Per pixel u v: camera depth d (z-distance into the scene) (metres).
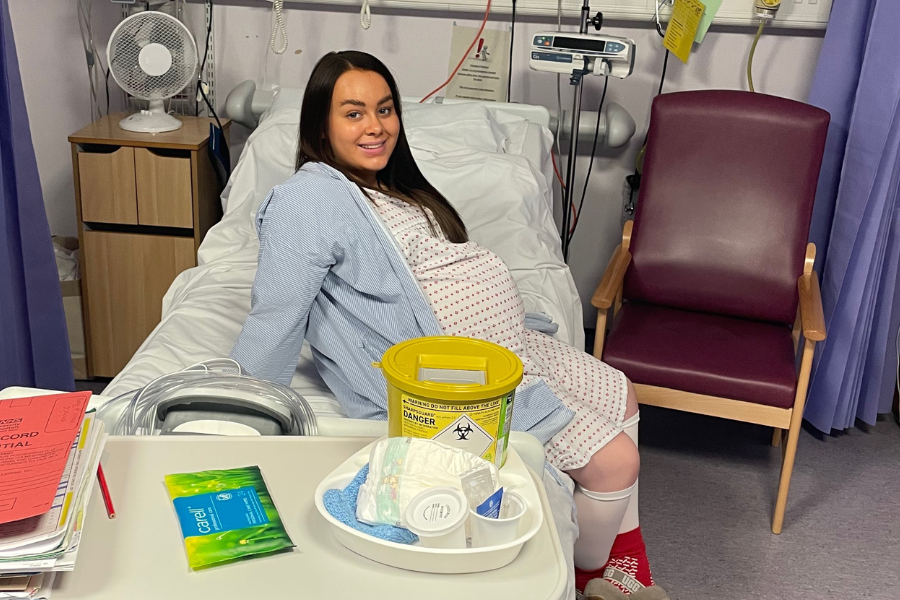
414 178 1.84
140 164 2.62
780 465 2.55
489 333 1.64
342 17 3.01
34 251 2.11
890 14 2.30
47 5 2.73
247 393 0.99
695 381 2.09
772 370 2.11
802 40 2.87
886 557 2.13
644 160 2.51
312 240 1.50
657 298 2.50
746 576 2.03
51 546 0.66
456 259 1.68
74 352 2.80
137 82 2.71
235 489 0.82
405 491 0.76
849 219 2.47
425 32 3.01
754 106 2.40
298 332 1.55
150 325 2.78
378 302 1.59
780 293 2.39
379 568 0.74
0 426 0.79
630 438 1.69
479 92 3.07
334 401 1.68
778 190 2.39
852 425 2.70
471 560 0.73
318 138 1.70
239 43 3.06
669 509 2.29
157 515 0.78
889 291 2.57
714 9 2.75
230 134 3.17
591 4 2.87
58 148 2.88
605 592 1.72
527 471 0.87
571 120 2.95
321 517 0.80
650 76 3.00
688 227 2.45
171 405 0.99
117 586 0.69
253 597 0.69
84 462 0.77
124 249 2.70
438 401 0.80
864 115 2.39
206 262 2.42
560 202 3.17
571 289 2.35
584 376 1.81
